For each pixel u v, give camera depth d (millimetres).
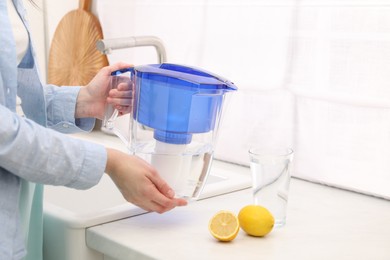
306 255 947
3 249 882
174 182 1043
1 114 840
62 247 1062
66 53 2000
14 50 916
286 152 1159
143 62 1800
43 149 881
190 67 1087
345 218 1172
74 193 1544
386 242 1026
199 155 1058
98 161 936
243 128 1584
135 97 1061
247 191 1355
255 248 971
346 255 953
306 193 1359
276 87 1489
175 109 1003
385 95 1288
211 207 1211
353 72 1337
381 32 1275
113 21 1889
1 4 911
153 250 947
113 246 991
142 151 1069
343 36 1342
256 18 1504
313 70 1409
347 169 1380
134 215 1127
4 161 863
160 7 1734
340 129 1380
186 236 1021
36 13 2033
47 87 1243
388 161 1308
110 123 1188
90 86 1220
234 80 1578
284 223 1112
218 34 1596
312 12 1392
